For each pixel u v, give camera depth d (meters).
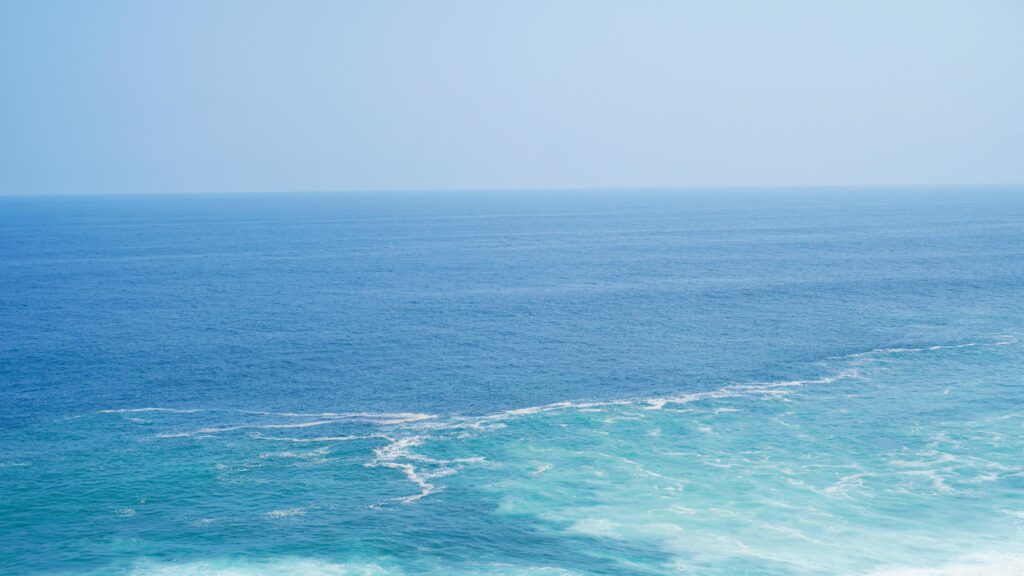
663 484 54.19
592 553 45.00
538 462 58.41
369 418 68.12
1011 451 59.00
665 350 90.31
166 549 45.94
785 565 43.25
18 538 47.19
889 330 98.31
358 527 48.47
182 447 61.34
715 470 56.38
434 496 52.75
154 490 53.75
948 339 93.00
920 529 47.03
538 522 48.91
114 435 63.84
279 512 50.56
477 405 71.50
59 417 68.00
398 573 43.22
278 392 75.19
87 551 45.69
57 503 51.69
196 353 89.19
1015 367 81.00
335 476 56.09
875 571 42.41
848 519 48.50
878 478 54.47
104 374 80.69
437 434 64.25
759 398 72.56
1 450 60.53
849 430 64.06
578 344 93.38
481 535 47.34
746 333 98.19
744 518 48.94
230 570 43.62
